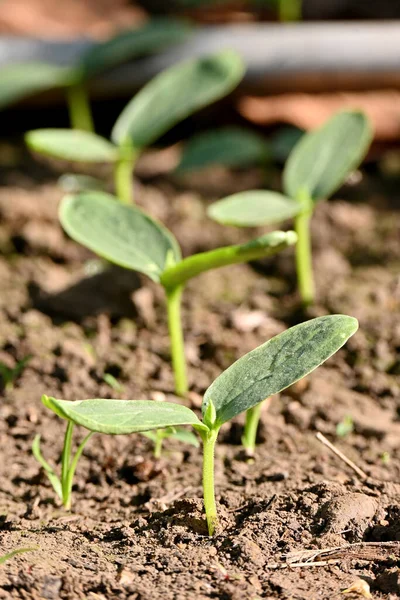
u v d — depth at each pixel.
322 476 0.56
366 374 0.63
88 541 0.53
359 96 0.82
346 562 0.51
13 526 0.54
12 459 0.58
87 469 0.57
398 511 0.53
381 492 0.55
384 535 0.52
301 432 0.59
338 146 0.65
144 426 0.49
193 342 0.65
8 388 0.62
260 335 0.65
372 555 0.51
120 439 0.59
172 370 0.63
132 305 0.66
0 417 0.60
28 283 0.68
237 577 0.50
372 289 0.68
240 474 0.57
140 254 0.59
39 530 0.54
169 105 0.69
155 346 0.65
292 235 0.55
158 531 0.53
